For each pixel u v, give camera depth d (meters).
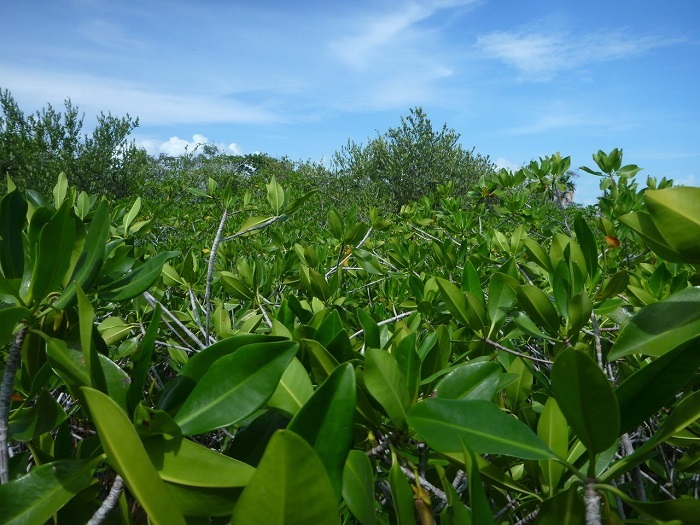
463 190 23.84
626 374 1.80
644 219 0.97
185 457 0.80
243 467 0.80
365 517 0.86
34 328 1.03
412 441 1.24
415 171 24.05
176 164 26.95
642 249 3.13
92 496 1.00
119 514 0.95
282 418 1.02
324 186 22.41
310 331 1.29
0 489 0.79
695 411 0.82
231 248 3.81
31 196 1.80
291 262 3.33
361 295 3.55
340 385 0.79
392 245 5.00
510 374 1.19
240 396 0.84
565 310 1.50
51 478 0.81
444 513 0.93
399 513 0.88
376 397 0.99
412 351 1.09
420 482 1.03
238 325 2.46
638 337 1.06
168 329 2.44
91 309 0.81
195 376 0.90
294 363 1.03
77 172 25.75
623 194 3.70
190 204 10.28
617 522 0.80
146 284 1.19
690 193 0.82
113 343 2.25
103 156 26.11
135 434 0.65
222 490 0.78
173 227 6.45
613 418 0.75
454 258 3.29
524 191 5.14
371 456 1.12
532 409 1.57
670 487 1.72
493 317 1.73
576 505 0.90
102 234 1.07
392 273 3.49
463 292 1.80
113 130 26.75
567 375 0.75
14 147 25.77
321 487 0.58
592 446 0.79
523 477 1.32
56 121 26.52
